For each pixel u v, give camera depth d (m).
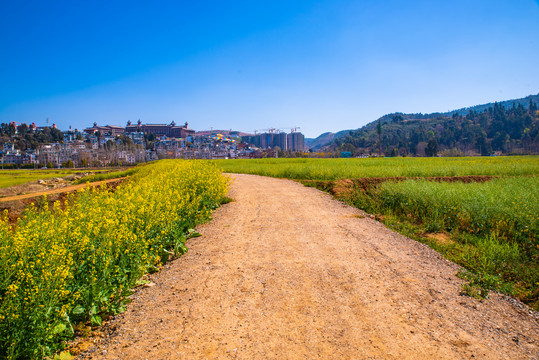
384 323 4.00
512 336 3.81
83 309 3.90
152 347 3.55
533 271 5.83
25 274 3.38
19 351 3.19
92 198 6.56
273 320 4.08
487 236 7.92
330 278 5.38
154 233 6.27
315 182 18.70
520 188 11.18
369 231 8.48
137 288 5.10
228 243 7.41
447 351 3.47
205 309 4.38
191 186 10.30
